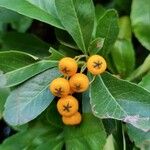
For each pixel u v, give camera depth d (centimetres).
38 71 15
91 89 15
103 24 15
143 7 17
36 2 16
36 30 19
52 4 16
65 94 14
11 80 15
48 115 16
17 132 18
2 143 17
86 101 15
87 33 15
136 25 17
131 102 14
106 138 15
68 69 14
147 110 14
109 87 15
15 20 17
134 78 17
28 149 17
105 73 15
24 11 15
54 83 14
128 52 17
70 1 15
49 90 15
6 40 18
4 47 18
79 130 16
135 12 17
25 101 15
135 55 18
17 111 15
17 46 18
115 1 19
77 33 15
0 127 19
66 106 14
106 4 19
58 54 15
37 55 18
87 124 15
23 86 15
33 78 15
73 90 14
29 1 16
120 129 16
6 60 15
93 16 15
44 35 19
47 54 18
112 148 16
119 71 17
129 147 16
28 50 18
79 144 16
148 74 16
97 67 14
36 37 18
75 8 15
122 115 14
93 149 15
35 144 17
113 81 15
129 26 17
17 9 15
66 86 14
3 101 16
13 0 16
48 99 15
